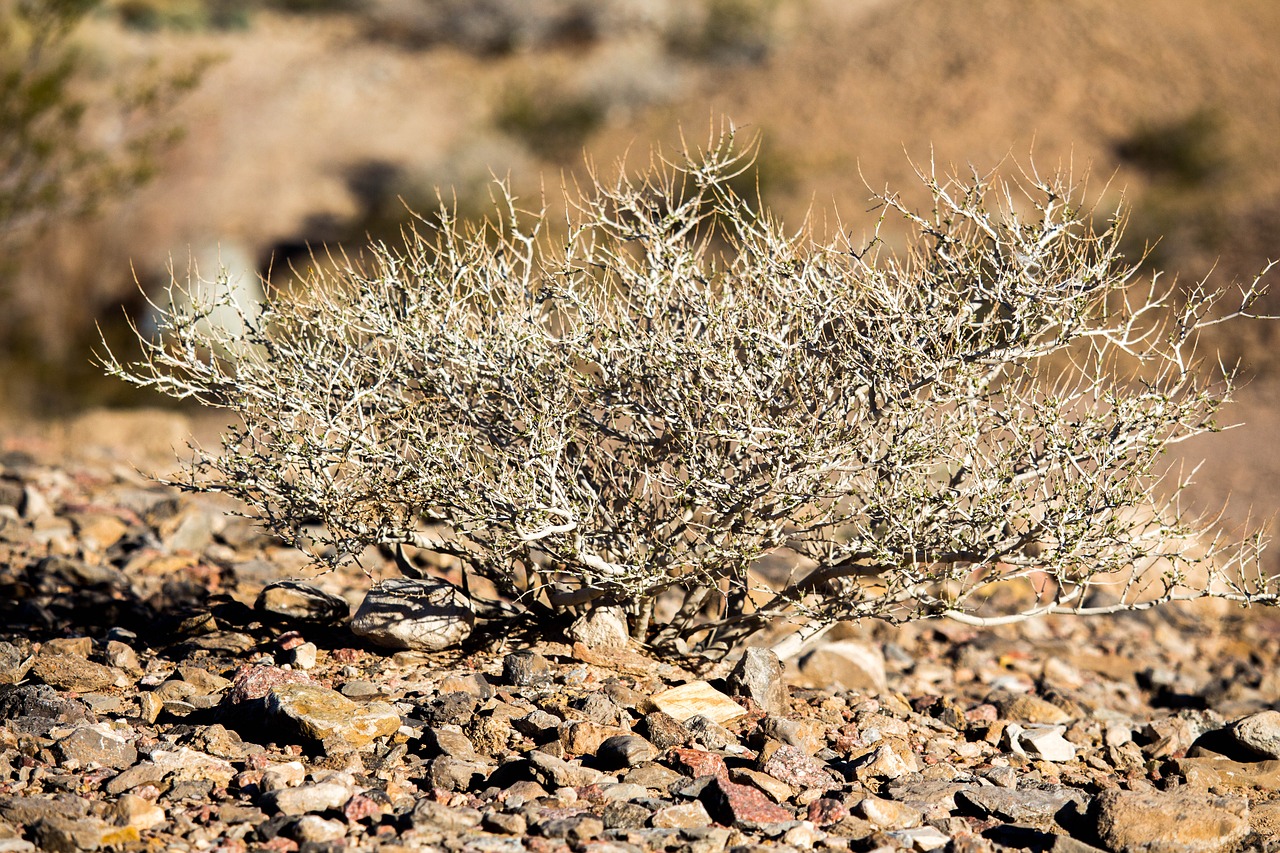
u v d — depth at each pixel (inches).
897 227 703.1
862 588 197.6
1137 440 178.1
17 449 389.1
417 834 131.7
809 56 1109.1
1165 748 201.0
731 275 202.7
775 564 273.1
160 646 208.5
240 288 206.4
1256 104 909.8
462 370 193.9
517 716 171.0
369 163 1131.9
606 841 132.9
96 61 1096.2
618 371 187.8
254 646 202.2
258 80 1300.4
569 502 184.7
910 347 174.1
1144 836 142.7
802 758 160.6
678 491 178.5
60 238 602.5
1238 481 433.1
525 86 1190.3
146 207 687.1
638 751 157.1
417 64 1421.0
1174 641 300.7
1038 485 184.7
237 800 140.7
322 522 194.4
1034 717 215.5
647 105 1123.9
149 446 407.5
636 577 186.7
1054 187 181.5
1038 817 152.0
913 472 180.4
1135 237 695.7
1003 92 954.7
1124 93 934.4
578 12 1421.0
